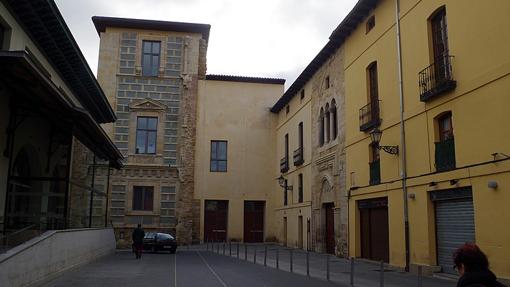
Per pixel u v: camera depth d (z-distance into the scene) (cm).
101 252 2538
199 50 4062
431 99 1764
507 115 1392
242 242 4188
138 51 3906
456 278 1588
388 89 2116
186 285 1388
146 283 1427
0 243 1253
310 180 3266
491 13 1477
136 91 3856
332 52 2878
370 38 2325
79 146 3628
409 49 1950
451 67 1656
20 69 1270
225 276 1636
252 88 4428
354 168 2470
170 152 3825
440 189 1698
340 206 2639
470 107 1555
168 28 3953
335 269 1973
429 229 1759
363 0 2264
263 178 4312
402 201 1953
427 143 1791
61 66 2153
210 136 4278
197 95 3950
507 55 1404
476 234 1492
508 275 1358
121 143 3762
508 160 1380
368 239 2319
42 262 1366
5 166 1645
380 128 2169
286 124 4047
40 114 1702
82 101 2702
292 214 3719
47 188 2203
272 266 2070
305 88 3497
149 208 3734
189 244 3731
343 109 2662
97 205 3625
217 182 4222
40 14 1695
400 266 1948
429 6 1817
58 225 2042
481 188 1484
